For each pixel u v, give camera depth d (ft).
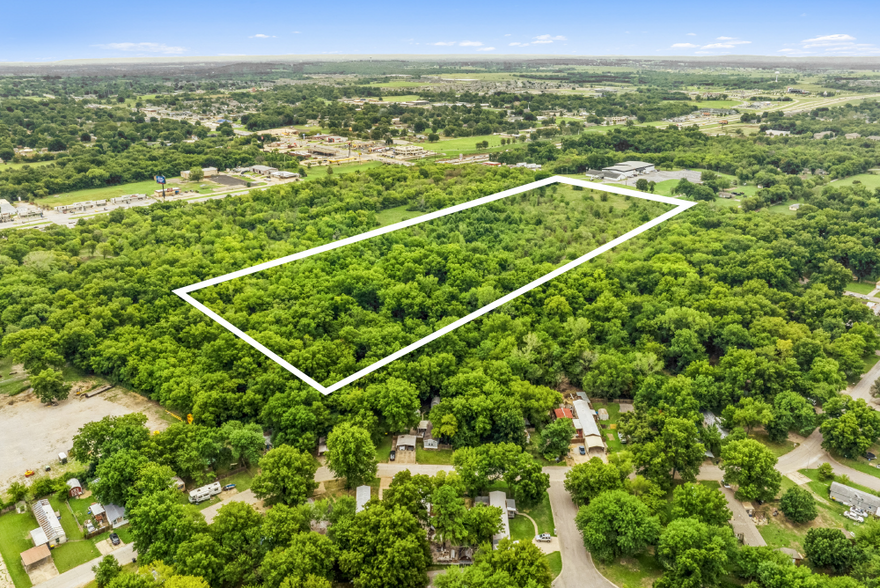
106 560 513.45
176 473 630.74
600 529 541.34
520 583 480.64
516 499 610.24
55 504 616.39
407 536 512.63
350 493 621.72
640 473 641.40
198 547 499.51
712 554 497.46
